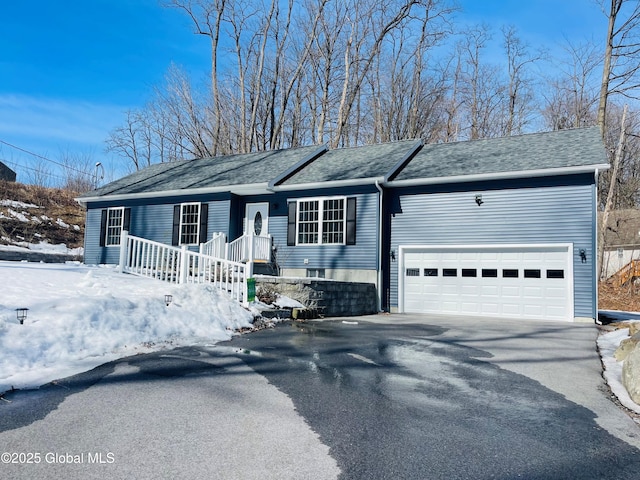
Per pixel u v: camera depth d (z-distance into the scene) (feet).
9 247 57.52
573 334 28.58
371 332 27.37
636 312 50.42
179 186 55.67
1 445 9.45
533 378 16.88
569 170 38.63
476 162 45.42
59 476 8.22
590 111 92.99
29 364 15.10
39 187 87.76
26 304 19.13
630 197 103.40
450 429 11.40
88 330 18.45
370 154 54.65
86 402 12.27
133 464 8.79
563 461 9.73
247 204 53.72
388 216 46.96
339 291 38.86
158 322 21.84
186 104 96.48
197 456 9.25
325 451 9.77
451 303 43.42
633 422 12.44
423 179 44.01
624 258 84.02
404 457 9.62
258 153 64.54
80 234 77.87
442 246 44.11
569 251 39.01
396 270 46.03
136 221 58.34
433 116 97.35
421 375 16.81
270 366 17.30
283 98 88.84
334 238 47.88
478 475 8.91
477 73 103.40
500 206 42.06
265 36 86.99
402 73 95.25
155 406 12.19
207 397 13.14
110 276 31.53
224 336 23.30
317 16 84.84
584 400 14.30
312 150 58.70
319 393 14.05
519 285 40.81
